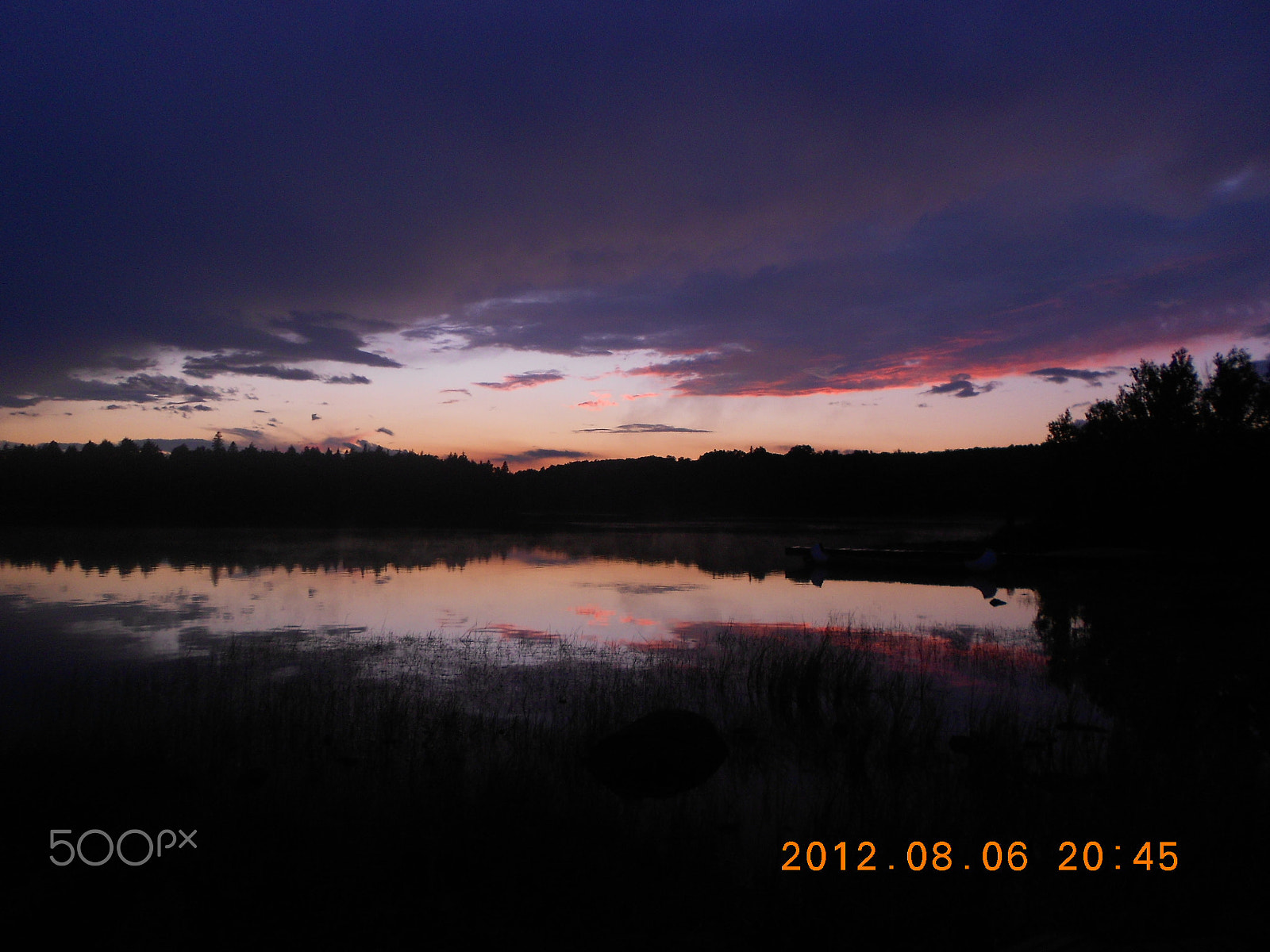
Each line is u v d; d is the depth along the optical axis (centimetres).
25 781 641
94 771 662
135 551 3120
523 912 466
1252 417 2814
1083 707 927
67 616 1573
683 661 1164
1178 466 2819
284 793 634
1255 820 577
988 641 1338
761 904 478
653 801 645
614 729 789
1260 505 2667
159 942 435
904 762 734
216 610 1675
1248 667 1136
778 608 1762
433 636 1371
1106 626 1496
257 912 464
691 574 2506
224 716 822
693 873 516
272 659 1167
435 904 473
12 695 952
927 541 4034
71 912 462
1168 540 2994
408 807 605
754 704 914
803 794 663
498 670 1103
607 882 501
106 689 973
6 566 2588
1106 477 3197
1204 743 787
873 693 968
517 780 648
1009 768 691
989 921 455
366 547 3516
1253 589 1995
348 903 472
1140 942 428
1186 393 3075
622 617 1617
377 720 833
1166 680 1055
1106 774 675
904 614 1672
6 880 496
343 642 1311
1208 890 480
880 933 445
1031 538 3484
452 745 752
